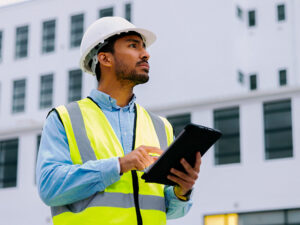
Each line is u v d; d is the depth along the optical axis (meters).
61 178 2.91
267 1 29.91
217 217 22.97
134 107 3.34
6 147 26.17
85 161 3.03
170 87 29.19
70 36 31.59
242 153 23.11
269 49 29.52
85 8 31.45
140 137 3.22
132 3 30.58
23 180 25.67
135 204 3.01
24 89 31.88
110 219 2.94
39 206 25.34
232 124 23.39
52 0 32.31
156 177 2.91
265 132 22.94
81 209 2.97
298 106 22.56
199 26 29.38
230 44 28.81
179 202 3.15
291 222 22.09
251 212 22.62
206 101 23.62
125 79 3.25
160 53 29.64
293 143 22.50
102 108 3.24
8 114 31.72
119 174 2.88
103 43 3.30
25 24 32.66
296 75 28.94
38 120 31.06
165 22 29.88
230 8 29.08
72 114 3.14
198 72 28.98
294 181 22.23
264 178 22.64
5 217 25.59
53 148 3.03
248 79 29.62
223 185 23.12
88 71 3.45
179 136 2.75
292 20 29.47
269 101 23.05
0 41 32.91
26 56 32.34
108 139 3.13
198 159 2.88
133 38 3.29
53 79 31.41
